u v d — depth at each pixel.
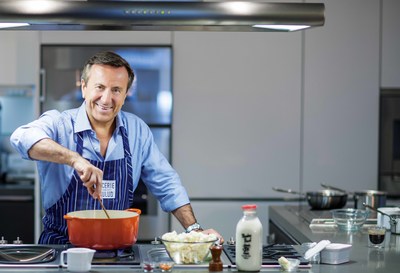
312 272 2.25
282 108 4.69
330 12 4.69
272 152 4.70
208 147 4.67
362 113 4.73
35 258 2.34
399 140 4.75
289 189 4.71
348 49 4.71
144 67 4.59
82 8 2.76
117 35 4.61
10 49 4.88
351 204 4.50
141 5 2.79
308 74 4.70
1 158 5.50
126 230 2.36
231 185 4.69
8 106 5.58
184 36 4.63
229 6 2.82
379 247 2.77
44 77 4.57
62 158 2.42
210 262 2.24
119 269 2.23
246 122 4.68
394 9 4.71
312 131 4.71
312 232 3.16
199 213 4.68
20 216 4.86
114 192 2.76
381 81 4.73
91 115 2.71
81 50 4.58
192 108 4.65
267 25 2.88
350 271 2.28
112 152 2.75
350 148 4.73
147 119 4.62
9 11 2.73
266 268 2.29
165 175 2.87
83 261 2.17
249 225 2.23
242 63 4.66
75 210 2.72
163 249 2.53
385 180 4.76
